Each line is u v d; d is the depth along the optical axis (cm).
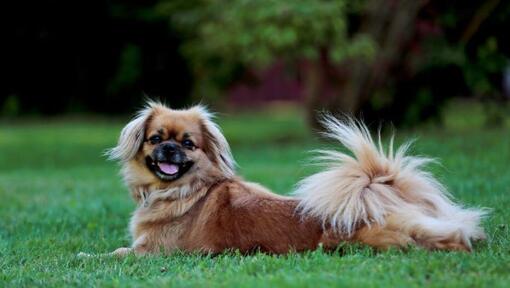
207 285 590
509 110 2277
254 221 718
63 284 635
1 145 2388
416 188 715
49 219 1026
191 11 2089
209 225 734
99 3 2344
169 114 777
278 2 1739
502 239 736
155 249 754
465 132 1972
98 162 1930
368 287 557
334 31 1822
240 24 1828
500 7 2027
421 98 2159
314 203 701
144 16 2394
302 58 2077
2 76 2420
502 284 553
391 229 678
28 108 2989
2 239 893
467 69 2122
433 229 672
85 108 3020
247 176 1401
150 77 2723
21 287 632
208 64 2292
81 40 2422
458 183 1150
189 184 759
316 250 684
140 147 775
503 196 1009
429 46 2050
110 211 1096
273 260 656
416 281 572
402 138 1842
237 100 3859
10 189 1355
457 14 2016
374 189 697
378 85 1986
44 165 1897
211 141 775
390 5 1936
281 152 1825
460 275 586
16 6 2202
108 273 668
